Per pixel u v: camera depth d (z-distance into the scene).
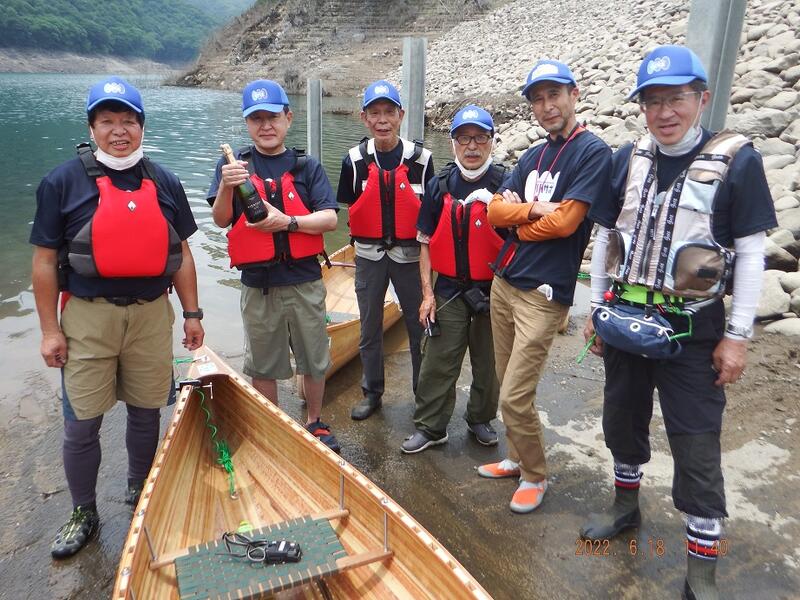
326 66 37.72
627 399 2.82
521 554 3.00
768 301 5.05
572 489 3.48
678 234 2.39
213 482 3.39
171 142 17.27
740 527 3.09
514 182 3.16
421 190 3.89
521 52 23.33
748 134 7.90
